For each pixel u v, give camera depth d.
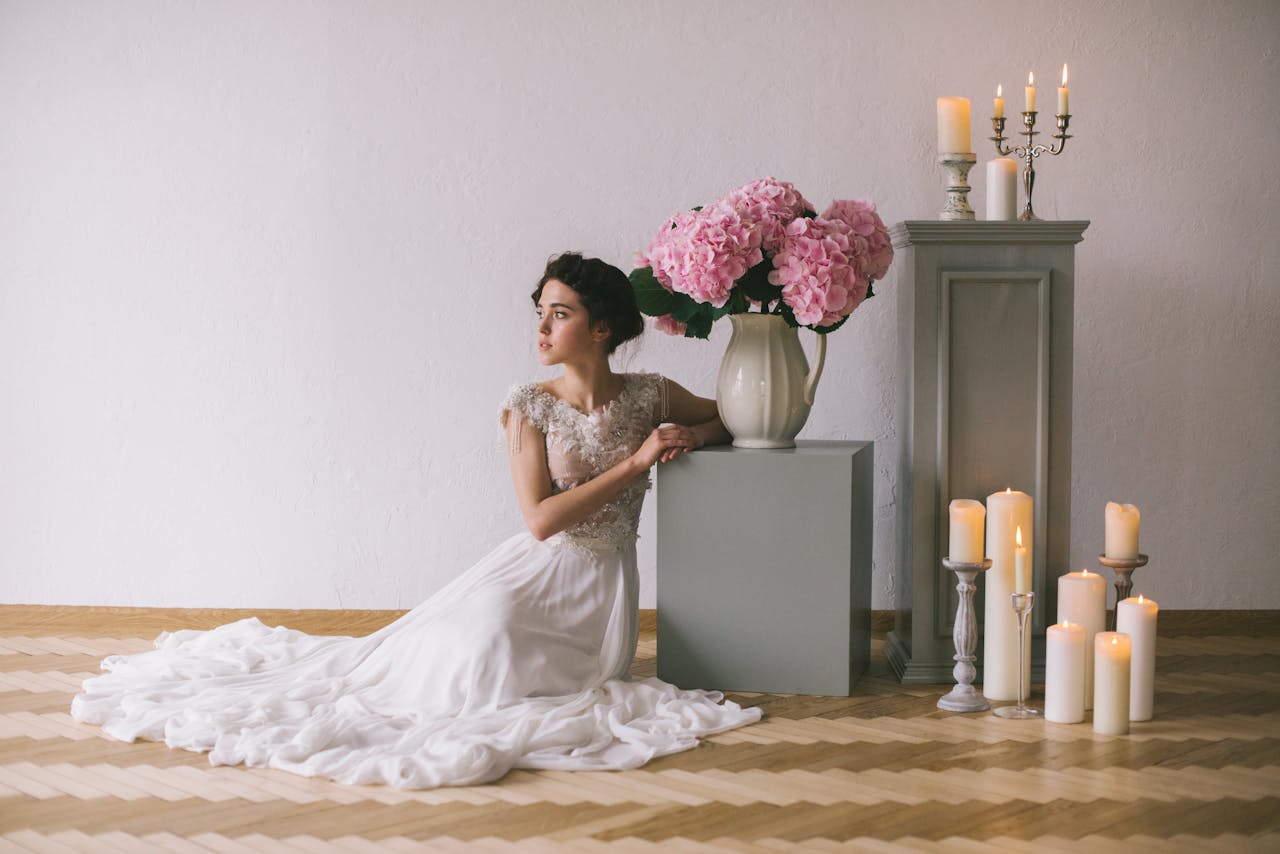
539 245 3.67
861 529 3.08
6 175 3.72
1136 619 2.73
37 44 3.68
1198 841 2.06
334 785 2.34
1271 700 2.91
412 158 3.66
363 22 3.64
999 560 2.88
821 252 2.78
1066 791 2.30
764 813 2.20
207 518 3.77
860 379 3.66
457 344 3.70
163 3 3.66
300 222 3.69
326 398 3.72
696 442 2.97
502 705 2.65
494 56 3.63
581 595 2.89
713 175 3.64
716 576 2.97
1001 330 3.03
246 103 3.66
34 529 3.80
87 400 3.76
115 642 3.60
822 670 2.96
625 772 2.43
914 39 3.59
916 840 2.08
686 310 2.96
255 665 3.03
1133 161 3.58
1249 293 3.60
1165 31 3.56
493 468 3.72
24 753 2.53
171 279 3.72
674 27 3.61
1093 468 3.65
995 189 3.10
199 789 2.32
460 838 2.09
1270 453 3.64
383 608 3.77
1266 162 3.58
